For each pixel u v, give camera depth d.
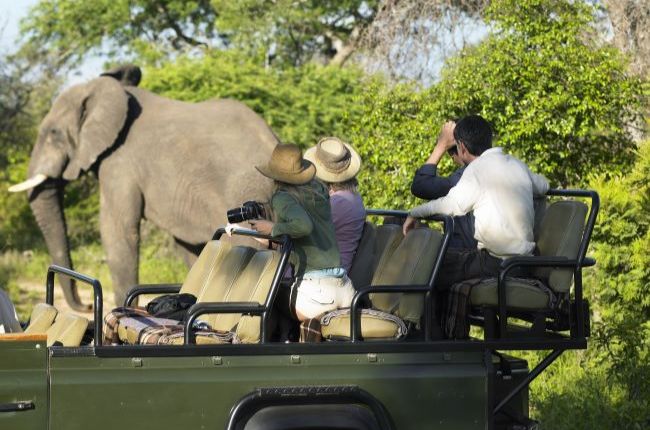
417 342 7.67
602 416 11.12
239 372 7.31
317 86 26.50
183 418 7.19
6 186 33.50
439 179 9.52
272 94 26.11
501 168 8.42
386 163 17.38
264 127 18.52
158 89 27.16
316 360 7.48
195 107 18.86
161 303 8.94
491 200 8.35
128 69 19.47
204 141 18.16
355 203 9.12
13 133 35.12
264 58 34.03
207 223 17.88
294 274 8.27
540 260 7.97
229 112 18.61
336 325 7.92
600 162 16.97
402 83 18.73
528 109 16.52
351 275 9.09
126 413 7.08
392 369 7.61
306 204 8.00
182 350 7.19
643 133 17.31
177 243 18.77
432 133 16.86
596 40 18.70
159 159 18.28
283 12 34.34
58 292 24.41
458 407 7.70
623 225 12.73
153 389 7.13
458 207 8.40
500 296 7.86
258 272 8.62
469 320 8.55
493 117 16.80
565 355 13.49
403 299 8.10
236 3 34.88
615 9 19.33
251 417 7.33
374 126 18.05
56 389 6.93
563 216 8.37
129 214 18.45
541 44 16.92
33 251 31.55
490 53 17.08
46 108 36.44
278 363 7.39
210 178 17.91
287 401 7.38
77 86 18.92
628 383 11.73
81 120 18.75
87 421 7.00
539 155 16.70
